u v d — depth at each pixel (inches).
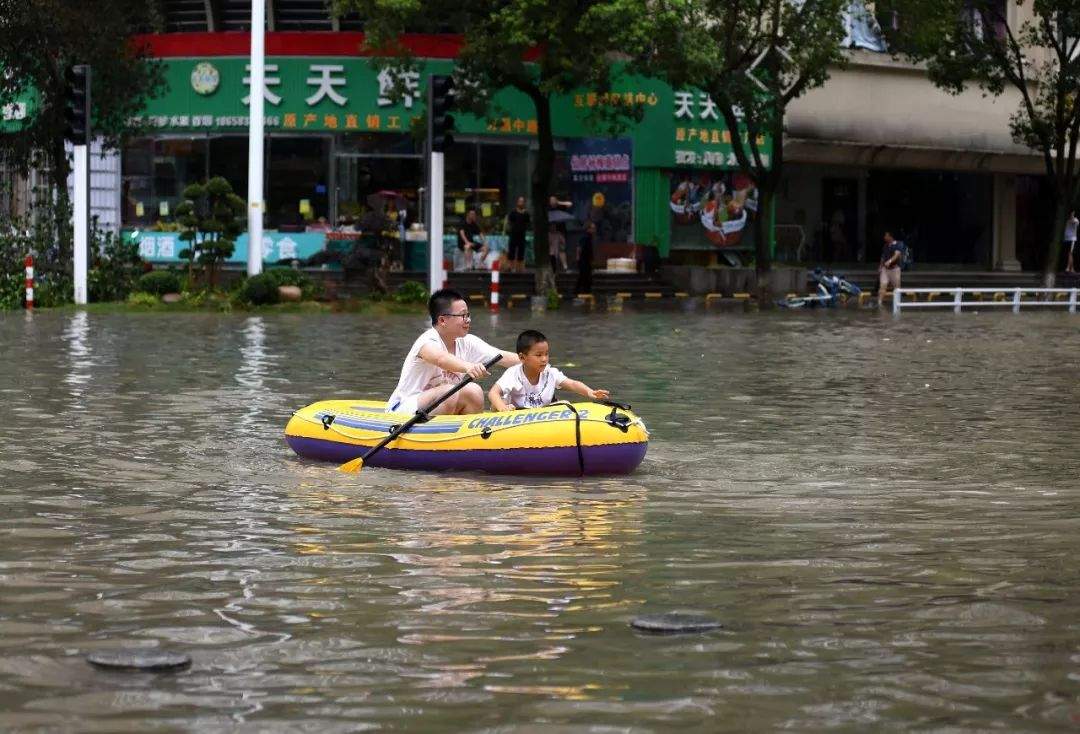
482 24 1561.3
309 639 276.2
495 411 511.8
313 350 958.4
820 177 2018.9
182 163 1739.7
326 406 526.0
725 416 639.8
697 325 1272.1
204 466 492.1
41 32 1567.4
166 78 1718.8
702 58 1551.4
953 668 258.8
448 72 1742.1
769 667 258.5
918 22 1784.0
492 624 287.0
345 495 437.4
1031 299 1877.5
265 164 1736.0
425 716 232.8
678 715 233.1
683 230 1883.6
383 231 1566.2
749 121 1705.2
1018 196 2210.9
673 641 275.1
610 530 383.9
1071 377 836.6
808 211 2010.3
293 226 1733.5
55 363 850.1
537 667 258.1
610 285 1771.7
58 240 1450.5
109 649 269.3
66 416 617.6
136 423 598.2
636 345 1035.3
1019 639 277.7
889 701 240.4
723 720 230.8
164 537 372.5
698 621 285.4
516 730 226.5
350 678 252.2
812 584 322.3
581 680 250.8
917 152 2021.4
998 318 1460.4
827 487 456.4
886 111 1991.9
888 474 483.5
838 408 674.2
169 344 995.3
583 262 1723.7
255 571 333.1
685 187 1878.7
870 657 265.3
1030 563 345.4
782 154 1808.6
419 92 1740.9
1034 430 601.6
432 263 1417.3
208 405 660.1
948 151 2038.6
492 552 354.9
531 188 1802.4
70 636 278.8
